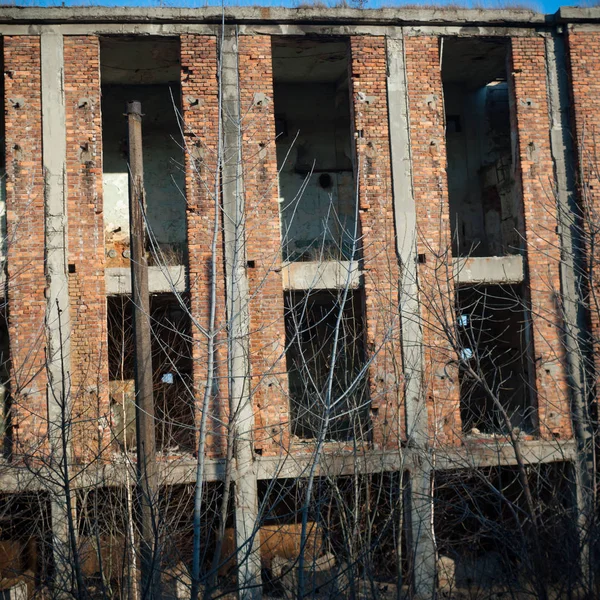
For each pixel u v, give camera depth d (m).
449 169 19.69
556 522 10.58
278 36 15.84
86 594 8.94
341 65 18.23
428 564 14.35
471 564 12.92
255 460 14.59
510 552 13.93
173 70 17.97
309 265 15.45
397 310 15.17
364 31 15.99
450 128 19.84
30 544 14.48
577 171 16.02
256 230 15.23
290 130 19.53
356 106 15.80
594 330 15.59
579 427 15.39
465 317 16.30
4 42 15.12
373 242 15.39
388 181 15.73
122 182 18.52
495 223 19.05
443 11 16.06
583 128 15.03
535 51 16.42
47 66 15.16
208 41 15.58
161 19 15.41
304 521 8.72
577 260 15.85
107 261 18.02
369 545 10.38
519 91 16.27
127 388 17.97
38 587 12.71
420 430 14.96
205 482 13.77
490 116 19.95
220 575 15.01
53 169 14.94
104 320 14.75
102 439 14.18
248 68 15.60
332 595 9.98
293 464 14.52
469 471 13.52
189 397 16.45
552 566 10.43
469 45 16.88
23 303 14.57
